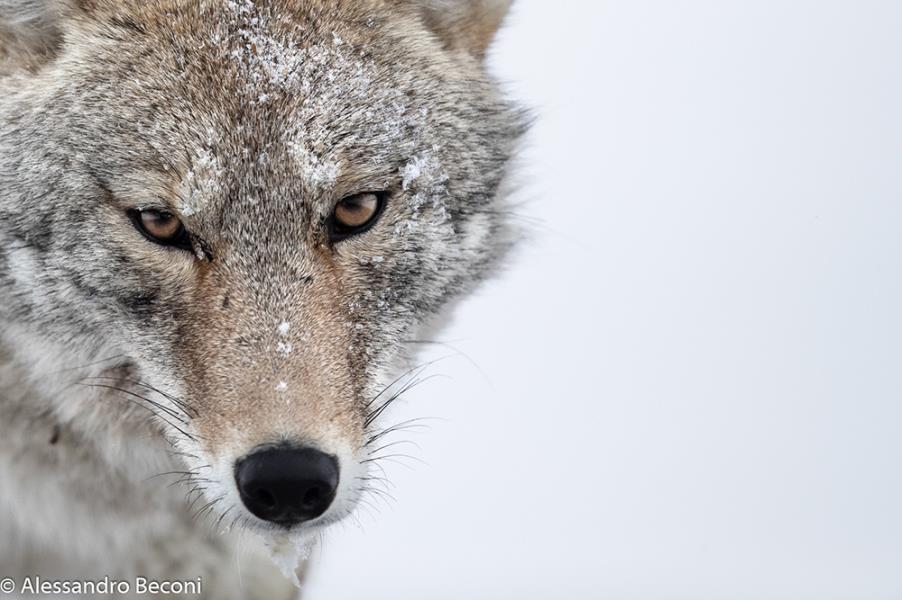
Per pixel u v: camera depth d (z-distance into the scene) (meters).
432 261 9.02
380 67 8.82
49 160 8.45
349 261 8.54
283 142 8.20
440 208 9.00
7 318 8.73
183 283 8.30
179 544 9.63
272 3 8.74
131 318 8.48
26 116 8.61
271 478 7.67
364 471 8.36
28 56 8.80
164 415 8.59
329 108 8.38
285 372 7.94
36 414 8.84
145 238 8.32
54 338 8.70
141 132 8.23
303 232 8.30
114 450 9.06
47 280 8.54
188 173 8.12
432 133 8.93
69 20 8.82
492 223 9.86
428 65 9.24
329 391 8.00
